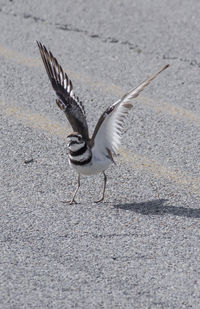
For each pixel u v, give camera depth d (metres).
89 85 15.98
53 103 15.27
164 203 11.16
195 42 18.27
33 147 13.22
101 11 20.20
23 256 9.38
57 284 8.69
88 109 14.88
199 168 12.45
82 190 11.66
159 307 8.25
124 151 13.13
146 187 11.75
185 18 19.70
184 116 14.65
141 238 9.96
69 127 14.17
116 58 17.47
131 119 14.47
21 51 17.84
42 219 10.52
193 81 16.30
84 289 8.59
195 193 11.52
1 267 9.06
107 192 11.59
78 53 17.69
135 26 19.20
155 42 18.28
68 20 19.70
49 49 17.88
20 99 15.41
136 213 10.80
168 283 8.77
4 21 19.67
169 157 12.88
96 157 10.95
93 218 10.60
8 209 10.84
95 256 9.41
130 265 9.20
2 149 13.11
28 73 16.69
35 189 11.62
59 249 9.59
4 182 11.83
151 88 15.97
